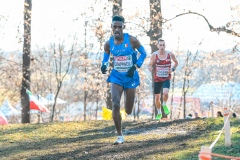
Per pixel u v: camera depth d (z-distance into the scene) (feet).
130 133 40.11
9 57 118.42
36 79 172.04
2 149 33.91
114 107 32.37
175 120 44.55
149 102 152.05
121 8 86.99
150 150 29.04
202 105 179.83
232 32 83.82
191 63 124.88
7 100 138.41
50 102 160.15
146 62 97.09
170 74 49.88
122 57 32.71
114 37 32.81
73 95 205.87
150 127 42.39
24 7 98.43
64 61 156.76
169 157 26.30
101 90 103.71
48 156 29.35
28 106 104.27
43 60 159.02
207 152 13.25
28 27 100.22
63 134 41.78
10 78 109.40
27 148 33.88
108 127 44.96
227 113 28.17
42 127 46.01
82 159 27.45
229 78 138.92
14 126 47.34
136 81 33.50
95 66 110.63
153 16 84.38
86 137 38.93
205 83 149.89
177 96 195.11
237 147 27.50
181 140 32.86
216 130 35.76
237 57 113.29
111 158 27.09
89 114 201.36
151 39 85.66
